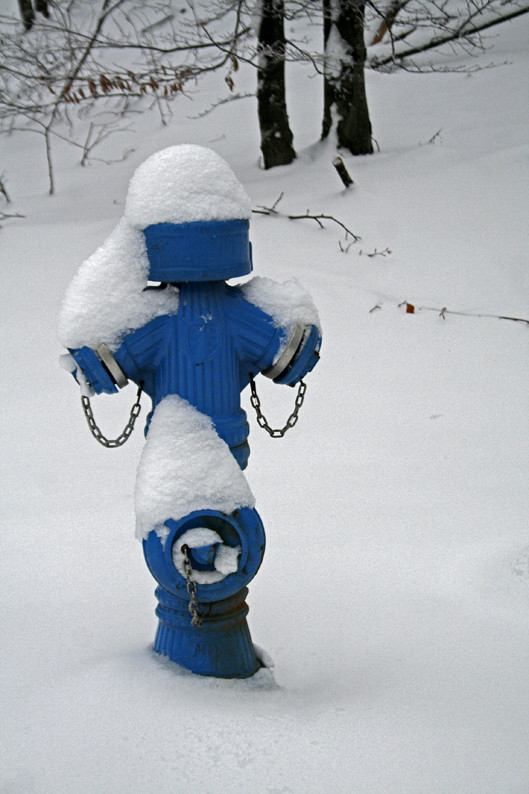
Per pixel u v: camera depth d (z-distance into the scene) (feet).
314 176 31.48
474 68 38.09
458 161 30.30
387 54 40.47
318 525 14.42
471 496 15.19
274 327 9.62
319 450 17.48
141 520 9.45
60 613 11.53
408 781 7.92
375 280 25.32
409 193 29.01
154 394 9.90
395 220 27.91
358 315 23.73
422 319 23.48
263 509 15.06
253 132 37.11
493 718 9.09
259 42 31.04
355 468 16.57
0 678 9.77
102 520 14.58
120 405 20.04
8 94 36.40
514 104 33.94
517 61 37.86
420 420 18.70
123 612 11.57
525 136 31.09
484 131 32.19
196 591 9.43
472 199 28.19
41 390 20.75
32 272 26.73
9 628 11.10
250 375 10.08
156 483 9.37
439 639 11.00
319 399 19.98
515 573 12.26
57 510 14.98
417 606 11.84
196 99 41.93
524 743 8.61
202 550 9.23
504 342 22.26
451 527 14.07
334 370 21.31
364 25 31.17
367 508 14.94
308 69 42.98
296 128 36.52
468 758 8.30
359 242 27.07
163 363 9.60
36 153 39.17
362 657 10.68
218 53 45.68
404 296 24.56
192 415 9.56
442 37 37.99
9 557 13.30
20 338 23.34
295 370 9.78
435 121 34.04
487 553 13.01
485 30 42.55
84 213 31.17
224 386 9.66
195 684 9.41
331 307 24.03
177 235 9.07
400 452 17.22
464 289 24.66
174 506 9.30
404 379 20.75
